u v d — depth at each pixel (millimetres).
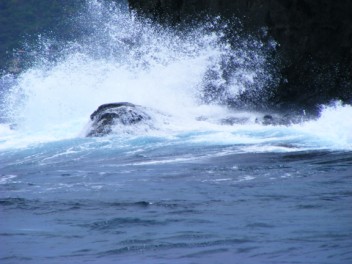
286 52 77375
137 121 65375
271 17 77875
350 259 19266
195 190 36594
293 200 31969
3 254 22453
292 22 76875
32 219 29609
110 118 65688
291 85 78062
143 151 55500
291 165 44125
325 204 30500
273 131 60094
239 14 80000
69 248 23234
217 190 36219
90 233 26062
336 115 59219
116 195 36031
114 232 26062
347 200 31438
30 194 37844
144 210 30828
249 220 27281
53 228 27297
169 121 67250
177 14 86500
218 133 61250
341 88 76875
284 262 19469
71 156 56688
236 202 32125
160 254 21672
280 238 23359
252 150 51719
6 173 49250
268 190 35375
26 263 20922
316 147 51406
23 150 62000
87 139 63281
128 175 44125
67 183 41969
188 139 59219
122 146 58375
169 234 25109
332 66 76812
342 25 76250
